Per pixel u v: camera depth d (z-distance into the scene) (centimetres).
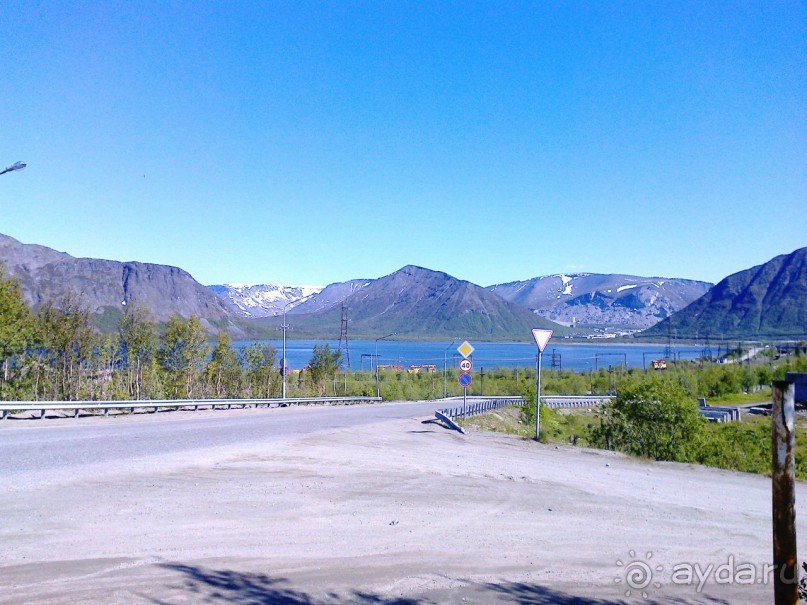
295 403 5178
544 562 848
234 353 6384
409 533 957
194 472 1404
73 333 4462
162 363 5456
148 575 718
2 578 691
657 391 3038
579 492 1381
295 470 1479
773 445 363
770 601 745
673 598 738
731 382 10294
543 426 4319
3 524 910
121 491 1163
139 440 2059
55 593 652
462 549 887
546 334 2427
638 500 1335
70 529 895
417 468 1589
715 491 1523
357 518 1033
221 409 4128
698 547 981
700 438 2934
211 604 636
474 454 1925
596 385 11025
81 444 1892
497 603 679
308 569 766
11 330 3912
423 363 19062
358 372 10606
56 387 4441
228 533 907
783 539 356
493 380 10906
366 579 739
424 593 701
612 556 899
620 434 3064
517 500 1248
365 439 2252
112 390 4709
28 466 1423
